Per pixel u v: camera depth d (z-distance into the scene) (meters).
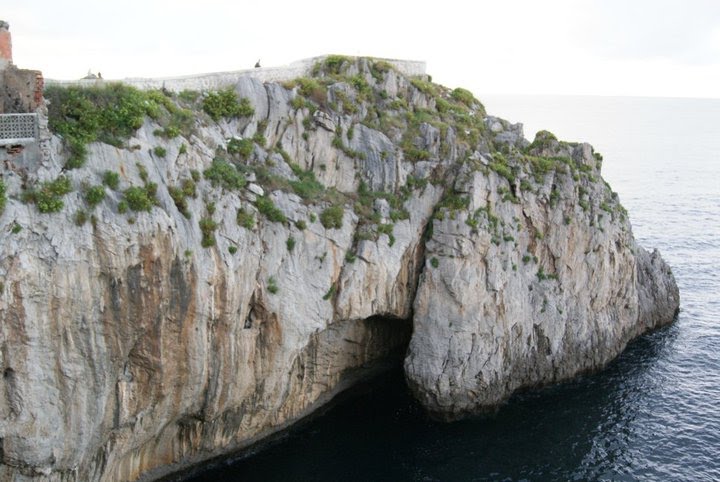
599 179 56.69
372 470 40.88
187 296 33.28
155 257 31.53
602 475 41.28
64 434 30.20
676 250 92.00
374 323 48.16
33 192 28.52
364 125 47.28
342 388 49.09
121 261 30.38
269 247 38.34
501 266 48.16
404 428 45.84
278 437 43.94
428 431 45.50
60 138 30.70
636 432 46.09
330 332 44.62
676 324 65.94
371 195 45.94
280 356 39.31
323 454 42.41
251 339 37.69
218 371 36.22
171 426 37.09
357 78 48.97
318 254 40.50
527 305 50.06
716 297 73.75
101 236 29.81
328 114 45.94
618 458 43.09
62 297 28.77
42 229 28.30
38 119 29.19
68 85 33.34
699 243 95.56
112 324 30.86
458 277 45.97
